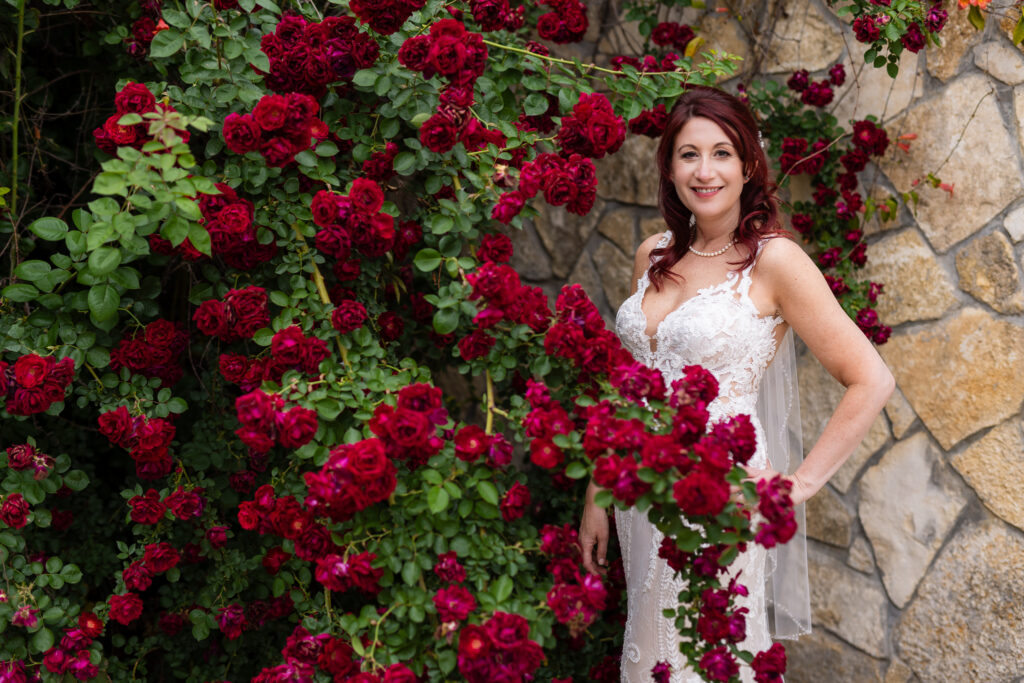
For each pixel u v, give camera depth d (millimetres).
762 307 1829
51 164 2271
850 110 2438
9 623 1679
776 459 2008
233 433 2096
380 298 2195
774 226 1906
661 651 1876
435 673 1502
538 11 2506
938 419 2291
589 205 1738
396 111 1729
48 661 1660
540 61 1945
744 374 1828
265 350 1727
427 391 1466
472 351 1643
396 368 1687
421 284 2557
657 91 1980
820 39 2457
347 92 1865
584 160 1706
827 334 1773
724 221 1921
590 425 1422
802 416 2555
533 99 1931
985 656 2215
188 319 2293
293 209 1683
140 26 1951
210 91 1661
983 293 2191
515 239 3098
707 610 1453
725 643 1539
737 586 1494
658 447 1342
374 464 1373
